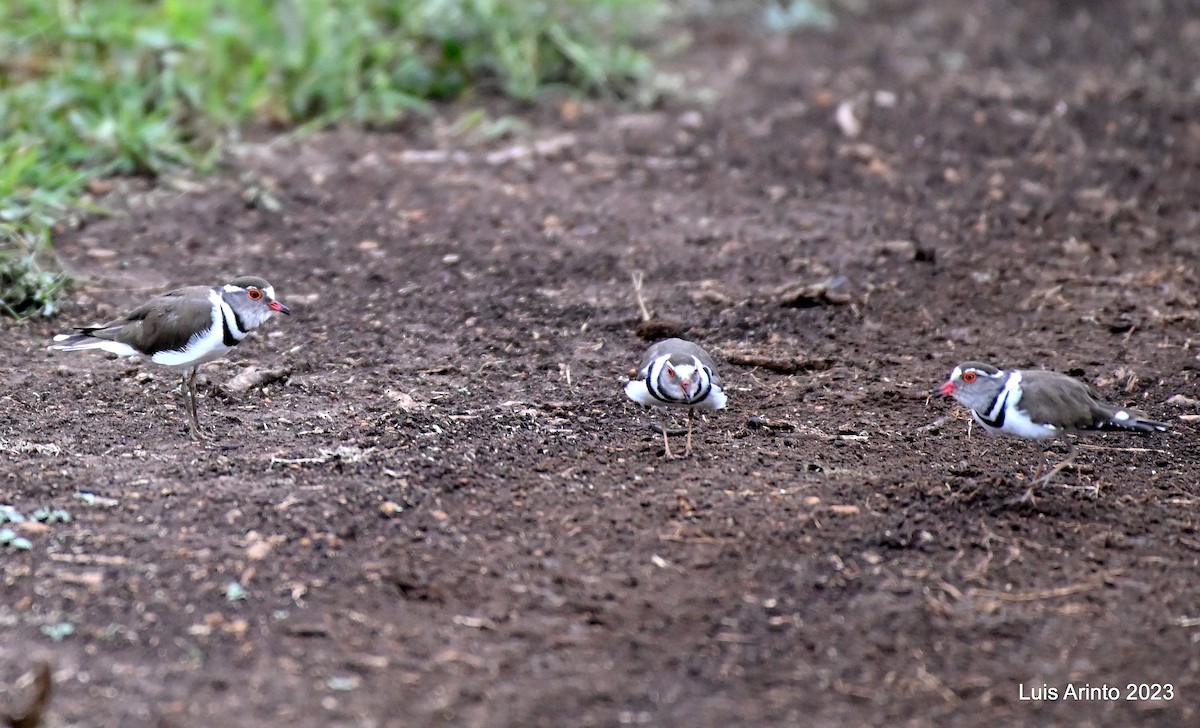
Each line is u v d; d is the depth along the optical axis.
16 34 18.22
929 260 14.74
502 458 10.40
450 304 13.70
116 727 7.13
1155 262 14.73
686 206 16.34
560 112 19.52
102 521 9.22
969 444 10.79
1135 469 10.34
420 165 17.50
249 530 9.12
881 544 9.11
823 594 8.55
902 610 8.36
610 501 9.72
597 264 14.70
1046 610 8.41
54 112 17.36
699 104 20.08
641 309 13.57
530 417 11.20
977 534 9.25
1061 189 16.80
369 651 7.90
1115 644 8.06
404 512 9.46
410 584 8.55
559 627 8.19
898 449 10.68
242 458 10.28
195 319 10.45
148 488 9.73
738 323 13.27
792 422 11.21
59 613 8.15
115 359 12.27
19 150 15.69
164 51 18.19
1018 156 17.95
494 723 7.30
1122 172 17.31
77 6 18.91
